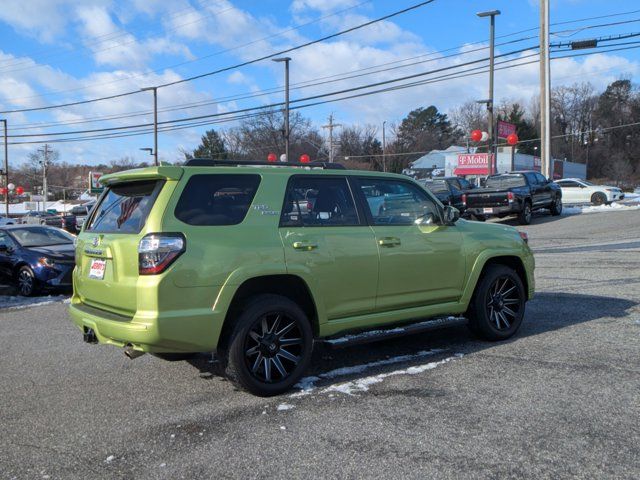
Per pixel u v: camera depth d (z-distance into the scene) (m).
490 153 30.91
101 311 4.79
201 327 4.32
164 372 5.46
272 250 4.65
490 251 6.07
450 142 108.06
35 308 9.55
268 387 4.62
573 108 106.81
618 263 11.12
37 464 3.59
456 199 22.42
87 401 4.73
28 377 5.47
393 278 5.34
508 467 3.35
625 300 7.88
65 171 131.38
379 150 91.56
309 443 3.76
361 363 5.52
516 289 6.30
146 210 4.46
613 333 6.24
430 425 3.97
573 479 3.20
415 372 5.15
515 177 22.27
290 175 5.00
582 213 25.53
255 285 4.69
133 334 4.22
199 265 4.32
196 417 4.29
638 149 97.19
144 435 3.99
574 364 5.22
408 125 105.25
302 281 4.82
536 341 6.06
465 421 4.02
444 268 5.71
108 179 5.14
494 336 6.10
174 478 3.36
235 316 4.61
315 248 4.87
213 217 4.52
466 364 5.35
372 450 3.62
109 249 4.59
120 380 5.27
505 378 4.90
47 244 12.04
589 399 4.36
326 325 4.99
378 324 5.34
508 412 4.16
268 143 73.81
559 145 104.12
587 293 8.46
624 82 101.06
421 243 5.54
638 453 3.49
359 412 4.26
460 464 3.40
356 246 5.11
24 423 4.29
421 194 5.83
